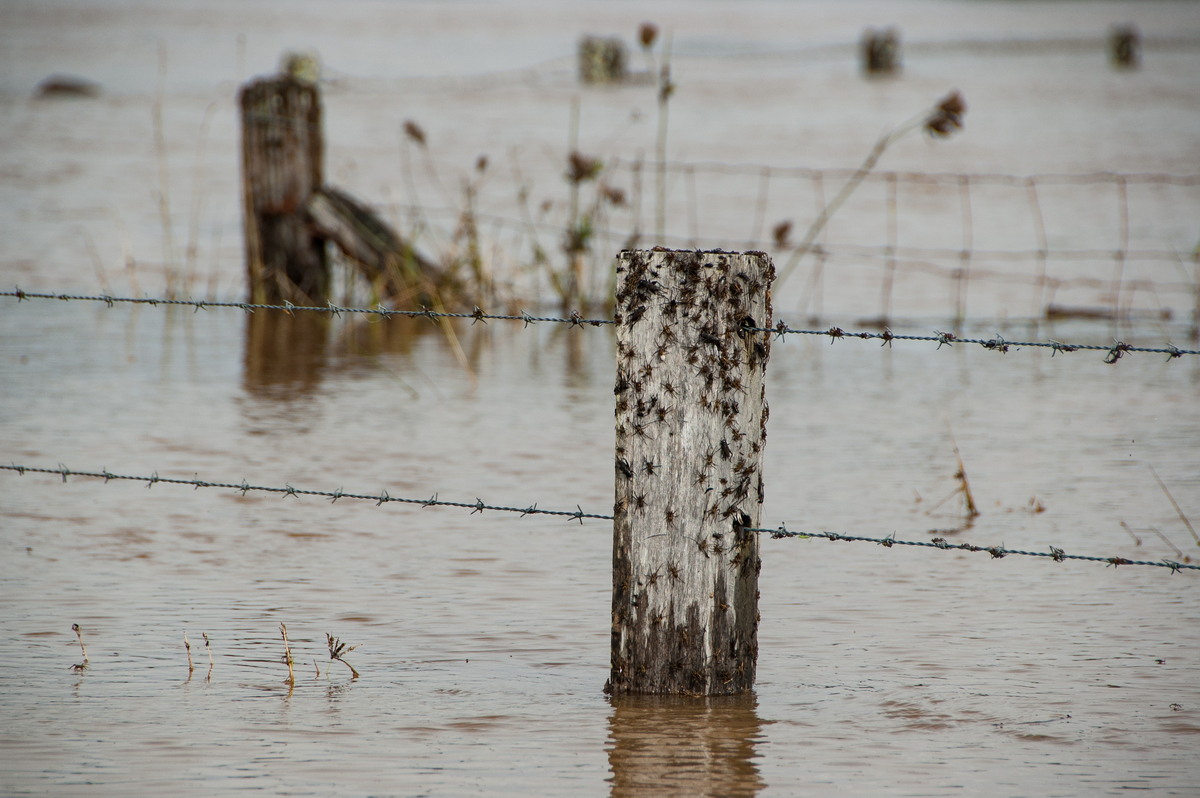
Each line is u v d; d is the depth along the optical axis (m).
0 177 94.62
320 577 27.88
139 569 28.14
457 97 162.25
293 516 32.16
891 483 35.31
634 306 20.33
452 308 60.28
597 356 52.94
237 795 17.81
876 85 184.75
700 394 20.42
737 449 20.67
